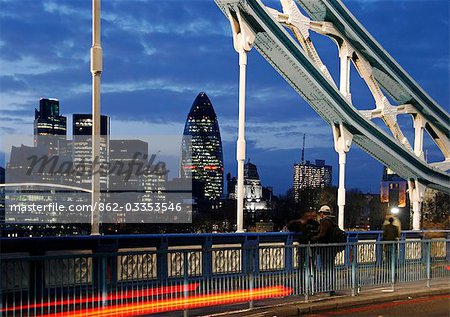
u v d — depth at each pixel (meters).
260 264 13.58
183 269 11.99
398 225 20.98
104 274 10.69
